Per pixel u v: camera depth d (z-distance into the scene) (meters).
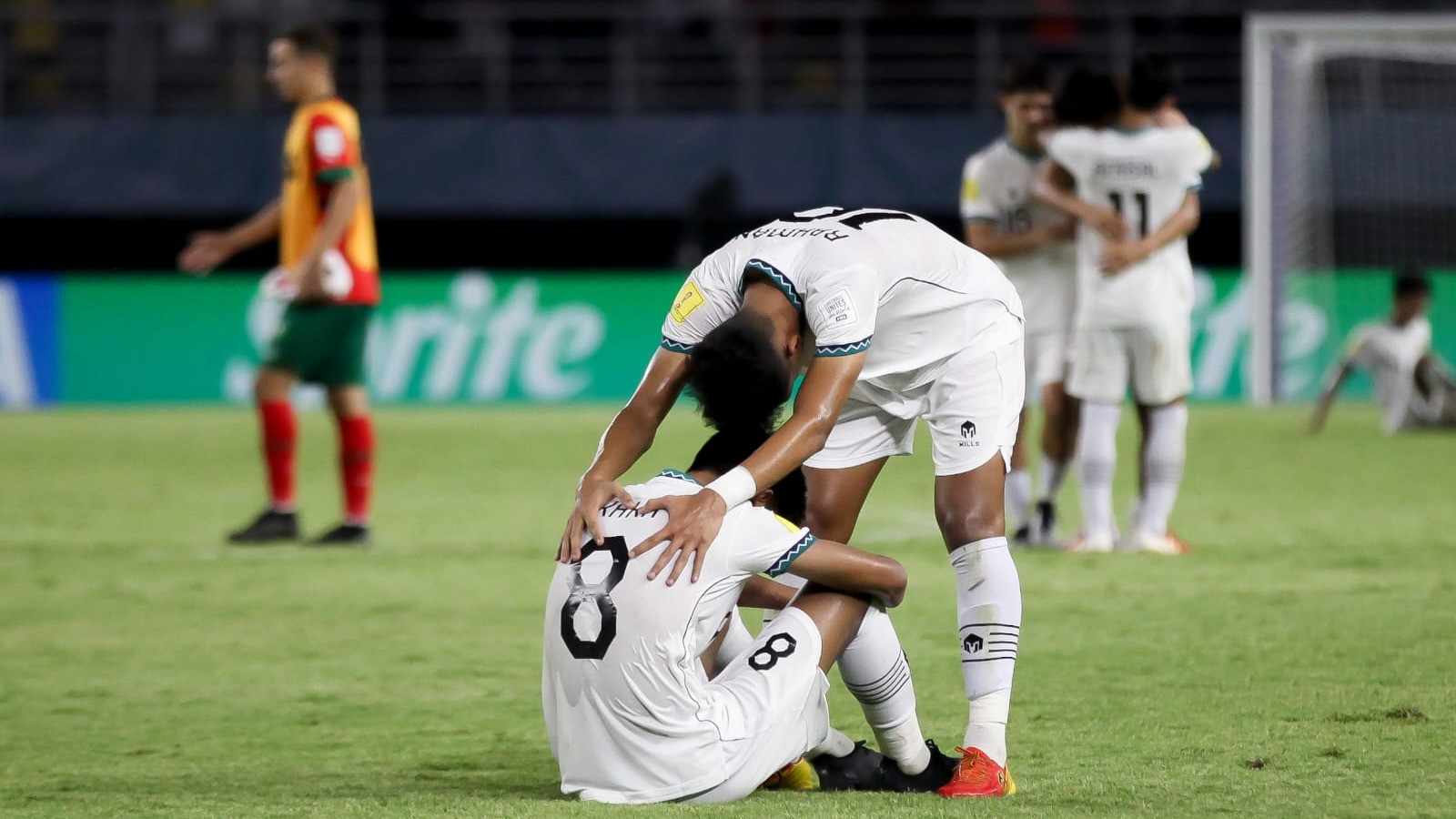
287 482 24.95
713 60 59.66
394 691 14.64
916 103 60.06
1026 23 59.31
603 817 9.76
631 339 54.91
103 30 60.62
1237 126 54.97
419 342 54.56
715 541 10.06
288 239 24.58
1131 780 10.91
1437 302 52.78
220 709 13.94
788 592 11.76
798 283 10.88
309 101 24.31
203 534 25.95
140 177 55.31
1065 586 19.83
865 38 59.94
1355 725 12.47
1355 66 56.22
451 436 43.12
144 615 18.70
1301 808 10.02
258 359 54.94
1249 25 45.09
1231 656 15.41
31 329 54.12
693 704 10.03
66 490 32.34
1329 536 24.23
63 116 55.97
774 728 10.27
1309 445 39.16
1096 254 22.56
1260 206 46.41
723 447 10.56
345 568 22.22
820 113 58.97
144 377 54.56
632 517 10.23
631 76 57.84
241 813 10.22
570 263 66.56
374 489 32.03
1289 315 52.41
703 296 11.06
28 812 10.35
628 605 10.00
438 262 66.38
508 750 12.34
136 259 65.56
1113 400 22.83
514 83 59.88
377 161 56.12
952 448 11.63
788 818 9.73
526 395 54.81
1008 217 24.62
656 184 56.19
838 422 12.52
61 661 16.14
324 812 10.19
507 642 16.97
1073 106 22.58
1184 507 28.03
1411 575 20.39
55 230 65.06
